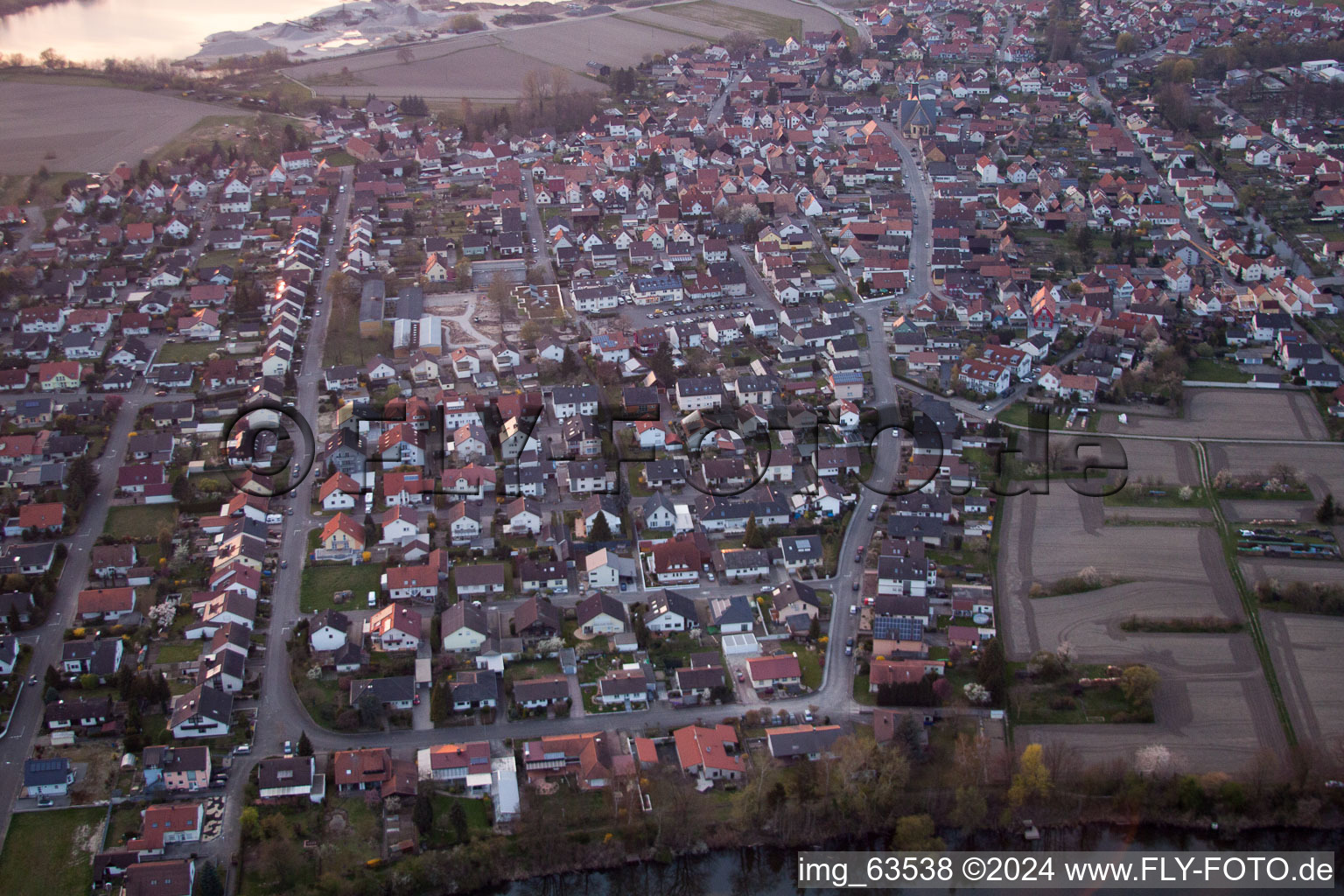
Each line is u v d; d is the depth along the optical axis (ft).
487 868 475.72
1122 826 506.07
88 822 482.69
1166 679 573.33
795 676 566.36
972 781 506.07
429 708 549.95
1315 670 579.48
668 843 489.26
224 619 589.32
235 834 478.59
